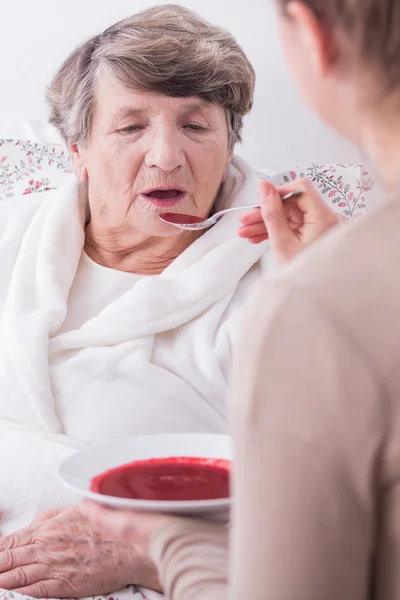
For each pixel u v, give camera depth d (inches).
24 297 60.9
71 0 82.6
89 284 63.2
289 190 41.4
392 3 19.6
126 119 58.6
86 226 66.1
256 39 78.9
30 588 51.2
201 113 59.3
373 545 21.6
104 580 50.9
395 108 20.7
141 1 81.7
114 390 56.9
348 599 21.0
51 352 58.8
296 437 20.2
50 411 56.7
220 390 57.9
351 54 20.8
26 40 84.4
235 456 21.4
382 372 19.7
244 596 21.0
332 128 23.0
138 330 58.0
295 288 20.6
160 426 56.4
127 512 29.2
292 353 20.2
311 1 20.9
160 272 64.0
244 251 61.1
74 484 32.5
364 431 19.8
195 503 28.2
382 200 21.6
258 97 80.0
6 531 55.8
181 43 57.8
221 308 60.3
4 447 56.6
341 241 21.0
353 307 20.0
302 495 20.2
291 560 20.4
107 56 58.1
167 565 27.1
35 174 76.1
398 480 20.5
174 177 58.7
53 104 63.7
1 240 65.9
